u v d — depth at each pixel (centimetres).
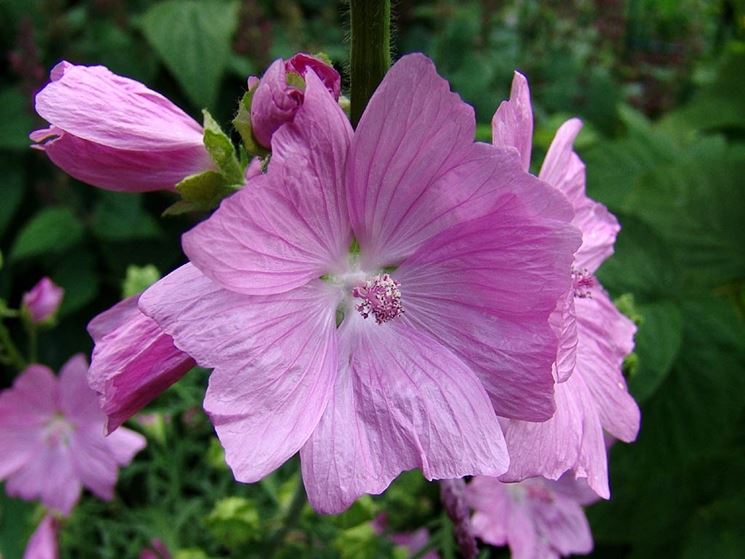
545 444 10
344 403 10
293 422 9
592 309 12
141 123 10
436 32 38
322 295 10
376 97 9
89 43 33
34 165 33
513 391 10
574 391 11
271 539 16
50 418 21
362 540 16
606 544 25
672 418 20
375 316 10
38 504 22
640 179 24
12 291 33
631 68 41
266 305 9
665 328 20
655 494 23
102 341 10
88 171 10
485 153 9
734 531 22
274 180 9
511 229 9
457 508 13
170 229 32
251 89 10
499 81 36
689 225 23
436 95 9
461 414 9
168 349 10
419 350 10
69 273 31
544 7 36
